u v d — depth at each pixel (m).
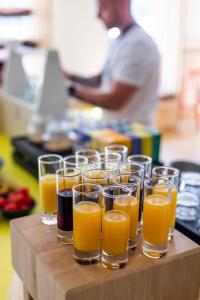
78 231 0.82
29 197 1.50
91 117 2.16
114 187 0.86
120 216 0.81
